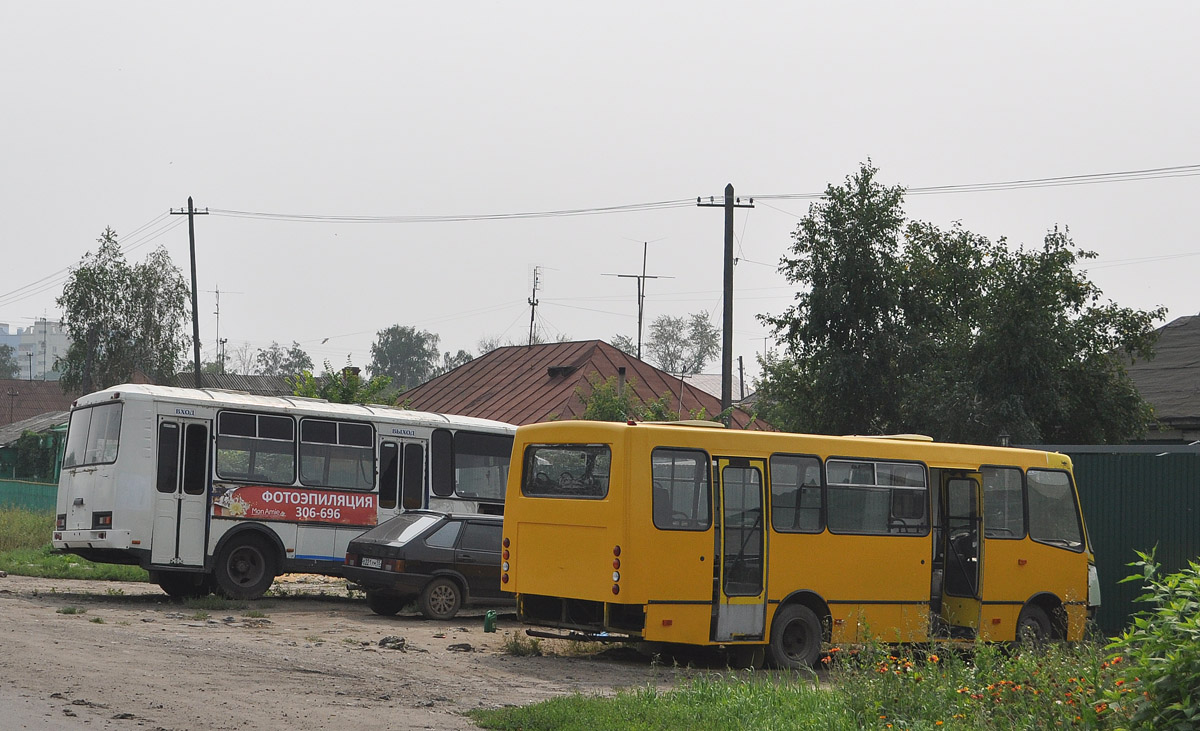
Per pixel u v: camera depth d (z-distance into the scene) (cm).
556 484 1584
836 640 1633
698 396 4497
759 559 1575
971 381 2670
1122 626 2055
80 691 1097
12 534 3216
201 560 2077
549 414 4094
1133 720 801
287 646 1539
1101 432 2773
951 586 1802
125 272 6600
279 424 2184
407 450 2342
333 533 2222
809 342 2834
